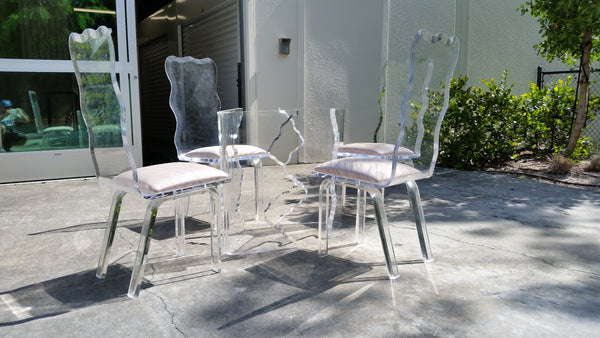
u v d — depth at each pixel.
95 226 2.97
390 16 5.93
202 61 3.35
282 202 3.65
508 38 7.10
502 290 1.98
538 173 4.84
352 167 2.16
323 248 2.54
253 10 5.16
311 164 5.40
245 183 3.72
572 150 5.15
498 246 2.54
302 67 5.47
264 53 5.28
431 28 6.21
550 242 2.61
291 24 5.38
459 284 2.04
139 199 3.77
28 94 4.39
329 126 5.63
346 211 3.38
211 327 1.67
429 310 1.79
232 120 2.55
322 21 5.53
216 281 2.09
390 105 3.20
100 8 4.59
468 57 6.83
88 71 1.88
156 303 1.87
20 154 4.38
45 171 4.50
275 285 2.04
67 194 3.91
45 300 1.90
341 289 1.99
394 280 2.09
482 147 5.23
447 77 2.12
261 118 3.02
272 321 1.71
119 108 1.77
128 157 1.81
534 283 2.05
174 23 8.06
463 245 2.56
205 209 3.48
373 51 5.89
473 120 5.18
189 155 2.98
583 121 5.07
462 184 4.32
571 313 1.76
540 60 7.29
